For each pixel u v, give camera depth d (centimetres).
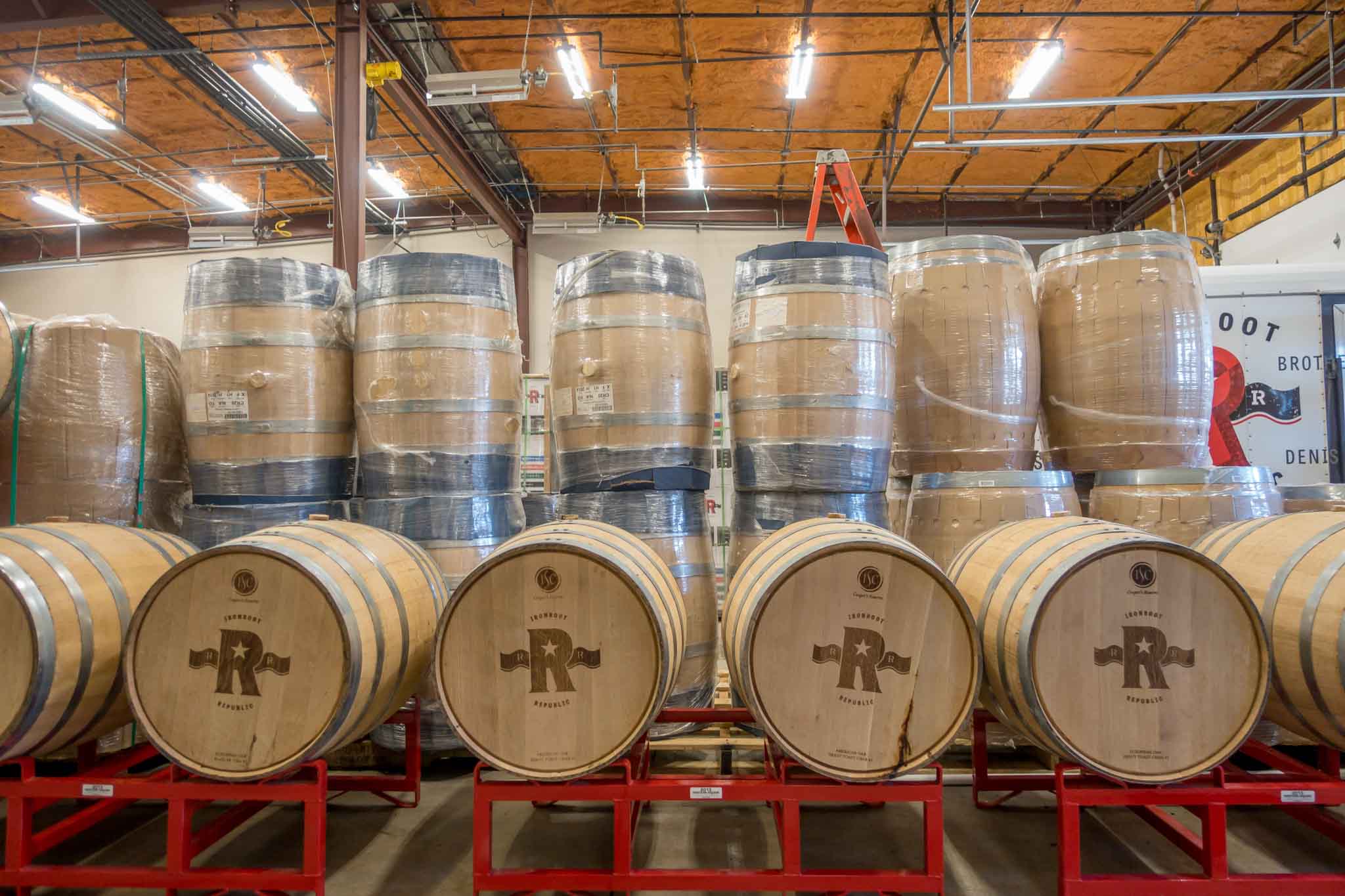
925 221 1430
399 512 362
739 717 347
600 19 883
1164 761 252
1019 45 930
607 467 366
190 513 369
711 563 394
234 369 365
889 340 381
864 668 253
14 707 255
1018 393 413
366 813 351
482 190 1203
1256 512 360
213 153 1216
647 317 368
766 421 370
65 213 1427
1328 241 953
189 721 261
